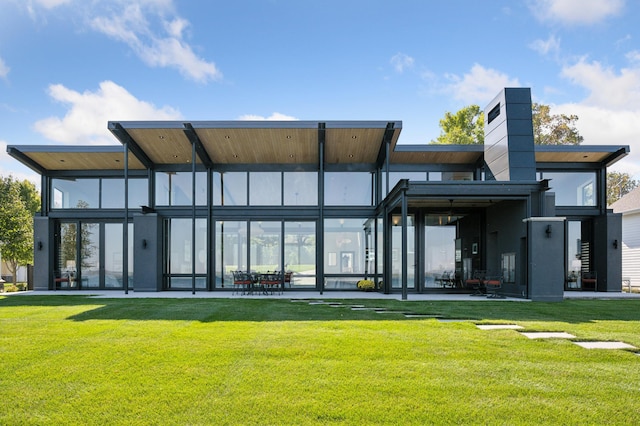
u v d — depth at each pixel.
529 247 12.41
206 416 3.52
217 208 16.39
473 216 15.95
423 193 12.70
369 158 16.31
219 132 14.45
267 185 16.58
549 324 7.86
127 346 5.95
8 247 21.77
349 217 16.47
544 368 4.88
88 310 9.72
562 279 12.31
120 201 17.08
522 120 13.67
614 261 15.77
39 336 6.66
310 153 15.90
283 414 3.56
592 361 5.20
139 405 3.77
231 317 8.69
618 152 15.70
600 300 12.41
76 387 4.24
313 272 16.28
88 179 17.19
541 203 12.73
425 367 4.91
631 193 24.05
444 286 15.73
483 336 6.65
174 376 4.58
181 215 16.27
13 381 4.43
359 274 16.28
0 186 23.44
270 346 5.93
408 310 9.85
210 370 4.79
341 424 3.37
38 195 31.22
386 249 15.20
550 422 3.41
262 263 16.30
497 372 4.73
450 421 3.43
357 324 7.77
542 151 15.65
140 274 15.57
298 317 8.70
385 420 3.45
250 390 4.13
